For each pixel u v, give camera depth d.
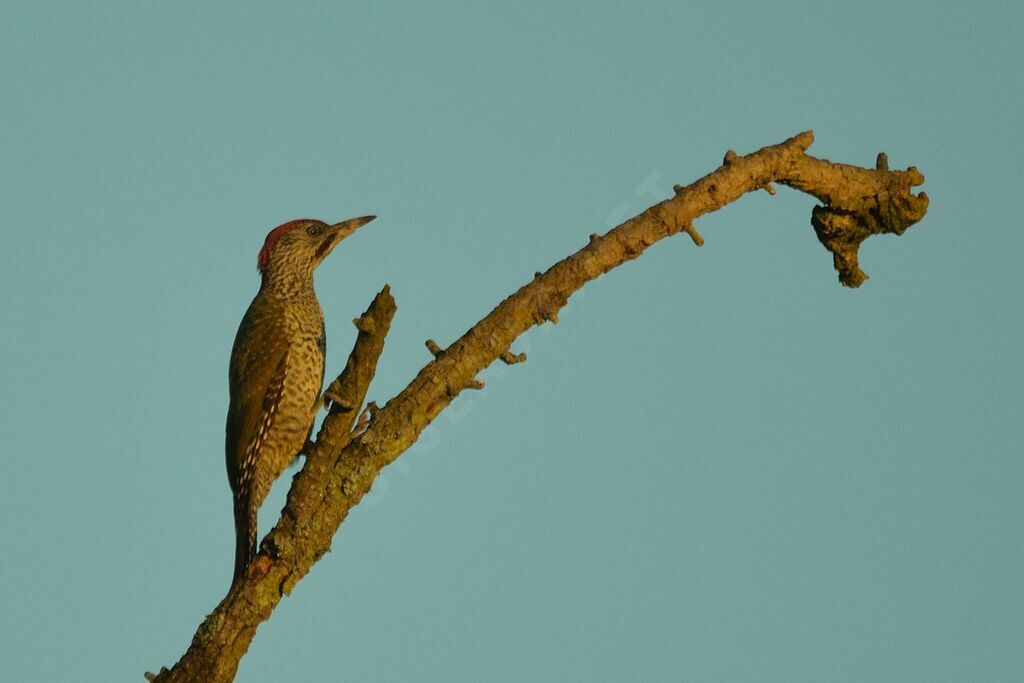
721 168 10.58
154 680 9.29
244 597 9.39
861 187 11.32
